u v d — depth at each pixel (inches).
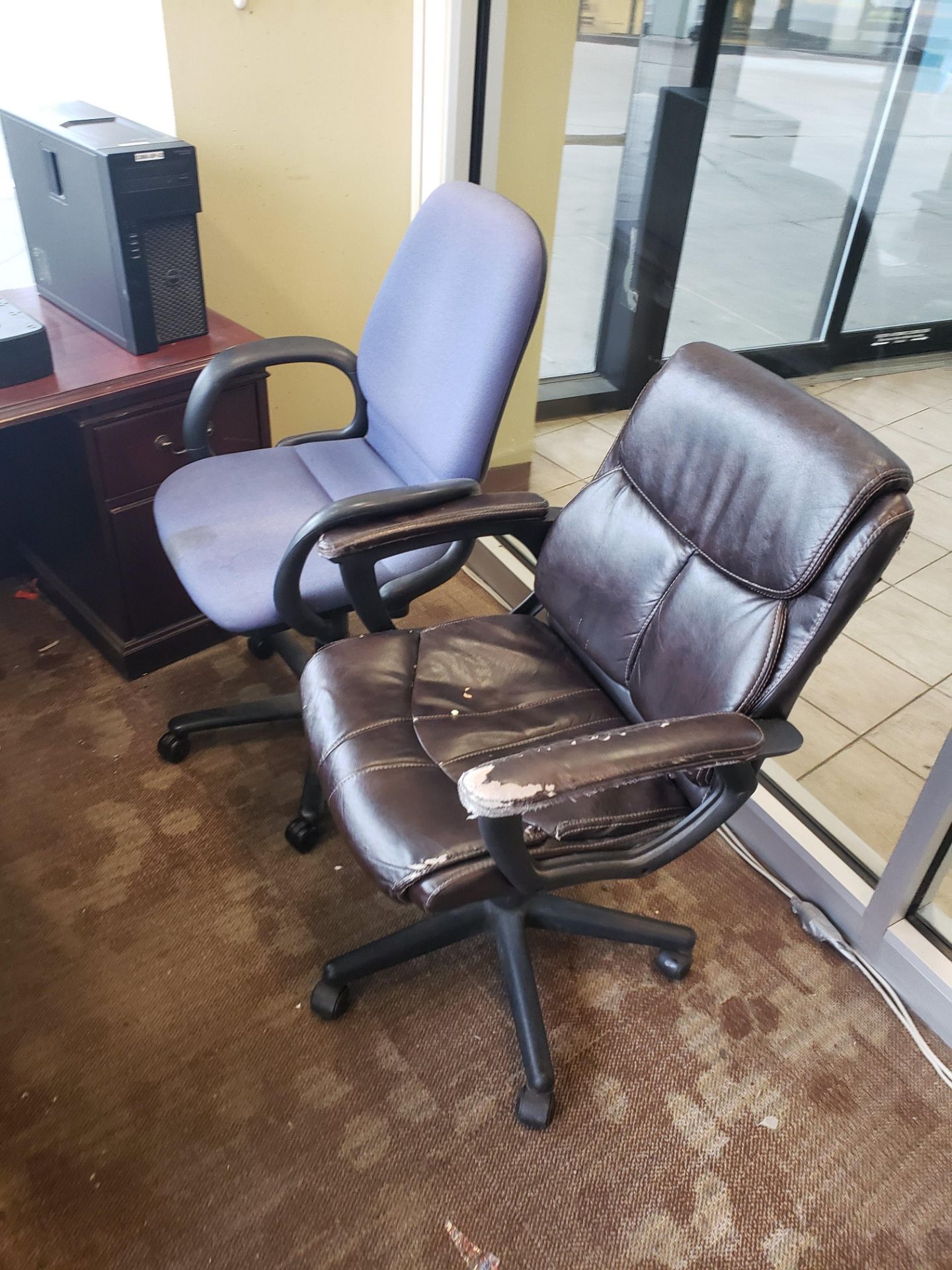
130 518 70.8
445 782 46.7
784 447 43.9
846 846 64.5
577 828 45.1
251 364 63.4
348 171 82.4
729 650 44.8
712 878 67.1
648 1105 53.6
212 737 74.5
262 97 74.9
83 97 76.7
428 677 54.1
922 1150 52.5
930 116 89.7
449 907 42.1
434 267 59.4
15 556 88.7
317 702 51.0
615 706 55.3
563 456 92.7
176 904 62.1
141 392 66.2
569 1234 47.8
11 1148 49.3
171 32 68.5
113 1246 45.8
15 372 61.6
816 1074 55.7
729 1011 58.9
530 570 92.3
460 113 79.4
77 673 79.4
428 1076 54.1
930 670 74.7
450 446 55.9
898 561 81.0
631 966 61.2
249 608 55.1
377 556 51.4
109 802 68.5
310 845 65.8
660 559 50.2
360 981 58.9
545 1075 51.5
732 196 90.7
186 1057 53.9
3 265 78.9
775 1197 49.9
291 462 67.1
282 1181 48.8
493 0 73.5
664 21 80.7
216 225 78.6
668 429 49.9
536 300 53.0
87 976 57.5
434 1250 46.7
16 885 62.4
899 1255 48.0
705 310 95.0
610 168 86.6
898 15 85.2
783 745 43.0
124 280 64.2
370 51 77.4
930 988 57.9
